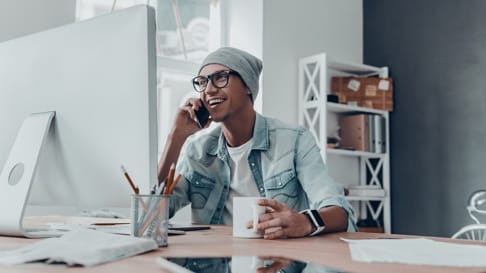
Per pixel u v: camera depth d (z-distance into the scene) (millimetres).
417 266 612
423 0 3525
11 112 995
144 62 830
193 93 3154
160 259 597
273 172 1435
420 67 3502
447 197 3260
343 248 780
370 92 3508
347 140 3479
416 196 3422
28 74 971
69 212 1722
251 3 3209
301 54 3373
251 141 1499
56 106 925
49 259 583
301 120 3273
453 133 3281
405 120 3543
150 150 828
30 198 978
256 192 1496
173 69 3049
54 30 945
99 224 1135
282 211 980
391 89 3553
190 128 1483
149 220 770
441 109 3359
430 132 3398
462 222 3160
